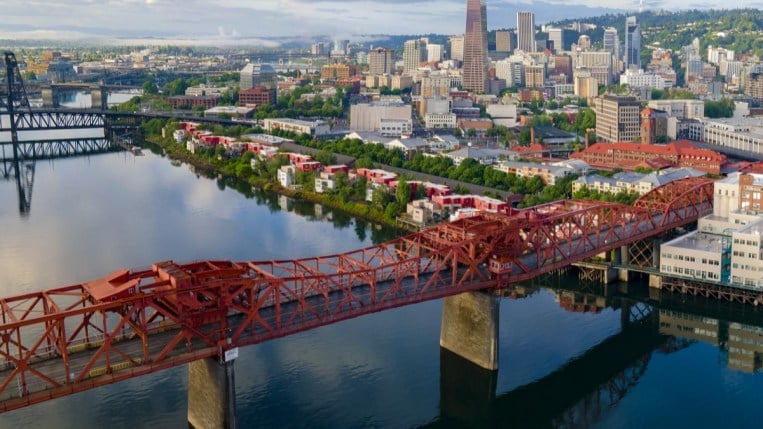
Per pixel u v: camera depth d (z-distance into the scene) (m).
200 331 157.12
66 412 179.88
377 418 182.75
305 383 197.12
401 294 196.62
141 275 161.12
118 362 150.62
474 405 192.25
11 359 134.25
